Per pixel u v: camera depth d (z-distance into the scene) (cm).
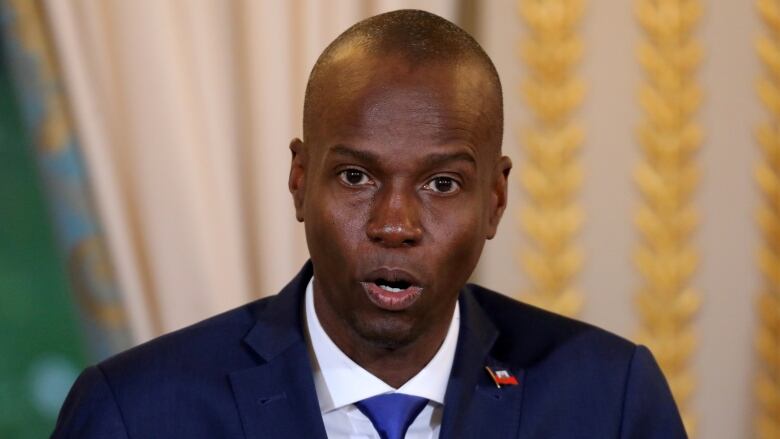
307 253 566
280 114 555
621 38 583
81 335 571
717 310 590
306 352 347
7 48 535
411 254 312
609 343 382
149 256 548
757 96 582
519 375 367
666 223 586
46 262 600
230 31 555
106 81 539
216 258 555
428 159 309
